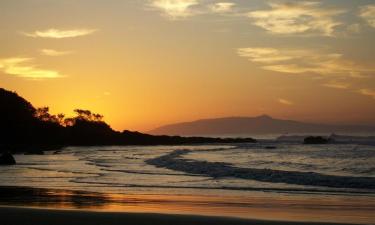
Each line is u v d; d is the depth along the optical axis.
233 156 59.66
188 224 12.88
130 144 189.38
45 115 166.50
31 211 14.73
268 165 39.50
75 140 173.38
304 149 78.38
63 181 28.30
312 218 14.41
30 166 46.03
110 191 22.61
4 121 129.12
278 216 14.80
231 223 13.00
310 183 24.47
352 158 48.56
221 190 22.62
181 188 23.62
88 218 13.62
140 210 16.28
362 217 14.64
